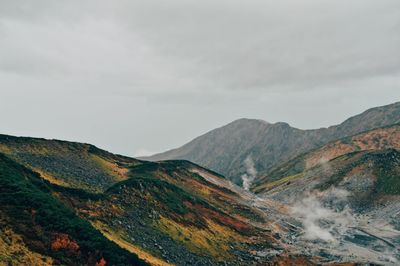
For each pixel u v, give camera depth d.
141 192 149.12
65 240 74.38
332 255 171.00
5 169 95.75
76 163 185.00
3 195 81.31
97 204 118.50
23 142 177.62
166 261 104.50
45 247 70.25
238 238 167.25
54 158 176.12
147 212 134.25
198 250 128.62
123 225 113.31
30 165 155.12
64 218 82.50
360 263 153.62
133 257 80.81
